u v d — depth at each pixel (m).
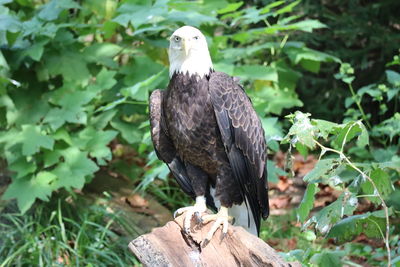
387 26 14.20
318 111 14.47
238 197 7.43
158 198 11.72
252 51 11.05
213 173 7.51
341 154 6.14
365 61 13.74
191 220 6.49
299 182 13.05
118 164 11.78
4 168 11.40
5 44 10.52
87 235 10.12
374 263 9.46
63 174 10.20
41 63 10.73
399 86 11.05
